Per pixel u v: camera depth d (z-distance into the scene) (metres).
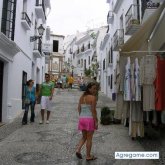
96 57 29.80
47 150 5.62
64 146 5.94
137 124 6.51
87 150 4.95
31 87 8.80
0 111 8.96
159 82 5.75
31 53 13.93
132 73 6.16
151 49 7.55
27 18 11.84
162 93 5.75
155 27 7.27
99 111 11.67
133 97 6.09
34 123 8.73
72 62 43.25
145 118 7.04
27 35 12.49
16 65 10.35
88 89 5.08
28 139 6.56
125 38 13.46
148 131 7.30
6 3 9.10
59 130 7.61
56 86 28.09
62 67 41.66
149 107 5.81
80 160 4.96
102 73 25.20
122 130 7.71
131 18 11.22
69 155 5.27
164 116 7.14
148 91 5.83
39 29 13.34
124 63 6.65
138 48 7.51
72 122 8.91
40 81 18.34
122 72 6.67
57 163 4.79
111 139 6.60
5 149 5.70
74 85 29.61
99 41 29.88
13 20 9.33
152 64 5.83
